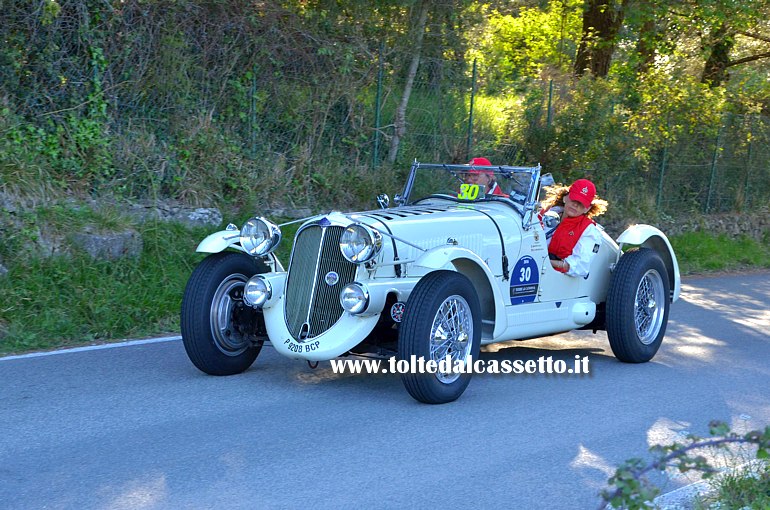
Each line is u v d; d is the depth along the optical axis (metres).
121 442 5.09
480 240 6.60
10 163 9.64
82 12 10.61
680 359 7.94
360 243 5.76
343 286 5.96
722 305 11.45
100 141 10.55
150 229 9.95
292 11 12.84
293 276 6.15
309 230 6.13
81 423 5.43
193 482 4.48
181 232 10.33
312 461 4.84
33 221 9.15
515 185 7.14
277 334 6.09
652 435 5.56
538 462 4.97
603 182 15.63
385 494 4.41
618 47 18.81
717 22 17.41
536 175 7.07
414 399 6.08
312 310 6.02
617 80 17.12
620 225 16.09
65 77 10.59
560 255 7.33
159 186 10.88
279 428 5.41
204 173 11.44
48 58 10.42
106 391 6.18
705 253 16.19
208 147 11.53
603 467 4.93
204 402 5.95
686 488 4.61
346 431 5.38
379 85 13.43
